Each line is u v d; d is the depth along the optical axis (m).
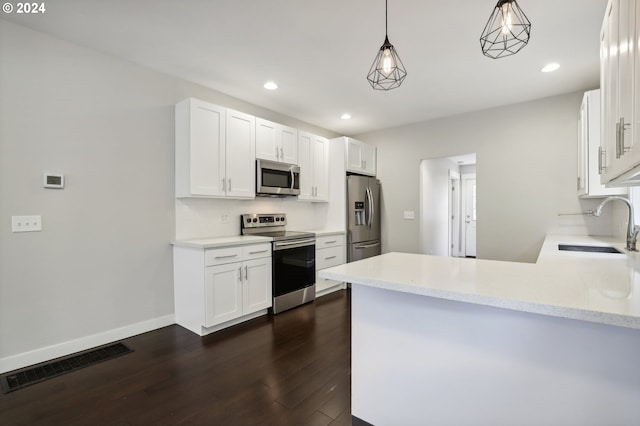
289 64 2.82
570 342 1.12
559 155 3.58
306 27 2.24
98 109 2.61
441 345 1.39
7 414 1.74
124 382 2.06
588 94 2.79
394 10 2.03
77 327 2.50
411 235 4.75
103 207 2.64
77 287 2.50
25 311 2.26
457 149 4.29
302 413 1.75
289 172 3.90
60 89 2.41
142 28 2.26
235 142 3.30
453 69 2.90
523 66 2.84
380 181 5.06
